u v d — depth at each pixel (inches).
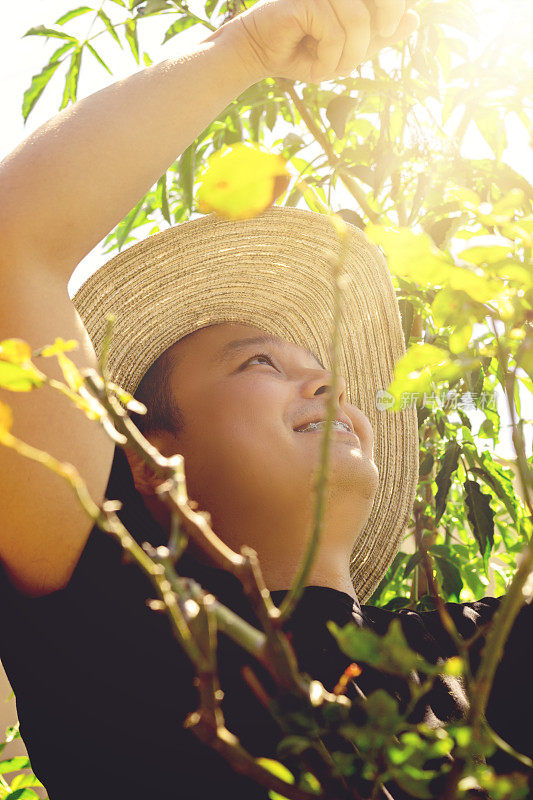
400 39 35.2
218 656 29.0
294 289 46.3
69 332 29.3
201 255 42.7
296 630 29.8
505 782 10.4
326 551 34.1
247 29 32.6
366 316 47.7
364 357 48.4
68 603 29.9
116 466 38.9
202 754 27.0
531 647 32.4
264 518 34.5
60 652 29.5
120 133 30.5
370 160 43.3
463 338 13.8
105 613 30.3
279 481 34.5
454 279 12.7
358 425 39.9
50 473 27.9
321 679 28.2
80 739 28.7
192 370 39.7
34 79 48.0
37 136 30.7
